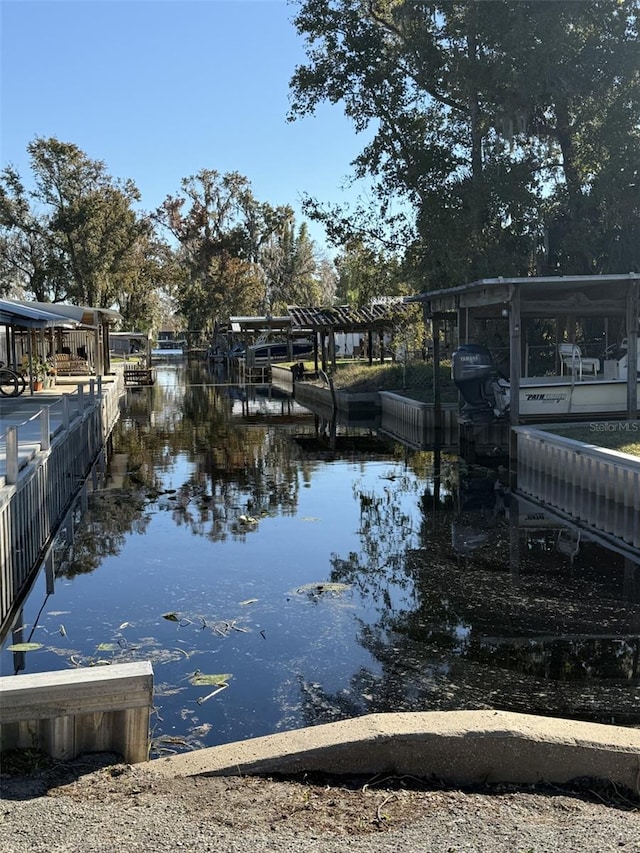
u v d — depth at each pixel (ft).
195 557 35.53
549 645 24.57
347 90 93.97
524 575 32.17
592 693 21.02
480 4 80.23
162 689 21.36
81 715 13.75
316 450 71.00
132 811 11.93
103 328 141.79
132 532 40.55
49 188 208.95
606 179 78.18
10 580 29.63
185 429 87.66
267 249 287.69
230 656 23.79
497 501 48.08
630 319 56.39
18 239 218.18
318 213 99.96
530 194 83.51
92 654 24.16
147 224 227.81
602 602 28.63
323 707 20.22
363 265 107.65
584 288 59.67
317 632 25.81
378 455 67.72
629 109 77.97
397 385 103.81
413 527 41.14
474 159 88.63
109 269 216.54
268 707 20.24
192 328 287.28
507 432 65.21
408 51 90.07
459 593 29.84
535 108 85.97
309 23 93.30
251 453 69.31
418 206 92.53
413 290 109.70
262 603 28.91
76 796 12.47
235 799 12.46
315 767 13.44
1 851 10.57
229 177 278.05
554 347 78.84
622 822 11.85
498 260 83.87
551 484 47.19
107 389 98.89
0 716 13.39
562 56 78.23
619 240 80.48
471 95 85.35
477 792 13.12
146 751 14.24
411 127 93.15
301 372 138.00
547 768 13.47
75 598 29.96
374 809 12.18
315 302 289.94
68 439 50.16
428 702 20.54
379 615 27.45
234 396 133.49
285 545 37.58
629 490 37.09
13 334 91.04
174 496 50.11
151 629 26.32
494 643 24.80
